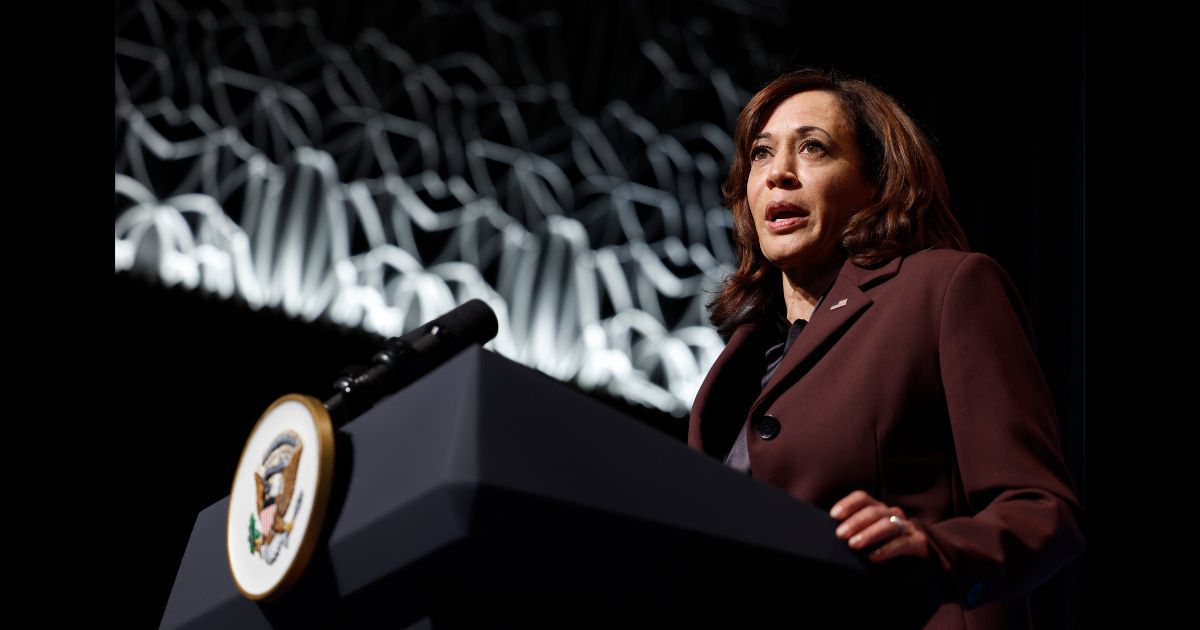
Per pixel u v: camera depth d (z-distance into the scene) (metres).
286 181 7.04
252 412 6.40
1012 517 2.07
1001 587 1.98
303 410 1.82
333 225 7.07
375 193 7.25
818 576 1.77
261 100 7.16
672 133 8.21
